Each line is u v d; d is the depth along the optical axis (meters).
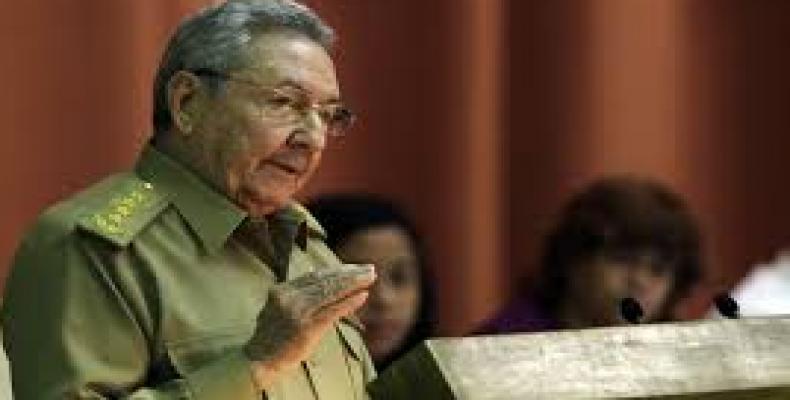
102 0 8.62
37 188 8.59
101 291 4.84
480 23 9.79
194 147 5.08
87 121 8.63
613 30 10.12
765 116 10.57
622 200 7.85
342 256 7.71
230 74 4.96
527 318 7.86
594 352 4.79
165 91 5.11
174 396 4.67
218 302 4.95
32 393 4.78
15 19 8.54
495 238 9.90
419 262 7.87
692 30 10.40
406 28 9.72
